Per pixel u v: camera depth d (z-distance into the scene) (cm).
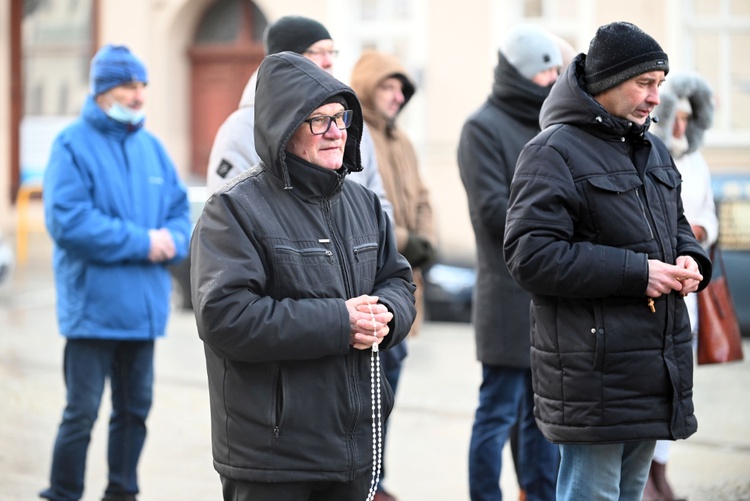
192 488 1292
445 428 1605
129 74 1170
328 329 726
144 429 1195
